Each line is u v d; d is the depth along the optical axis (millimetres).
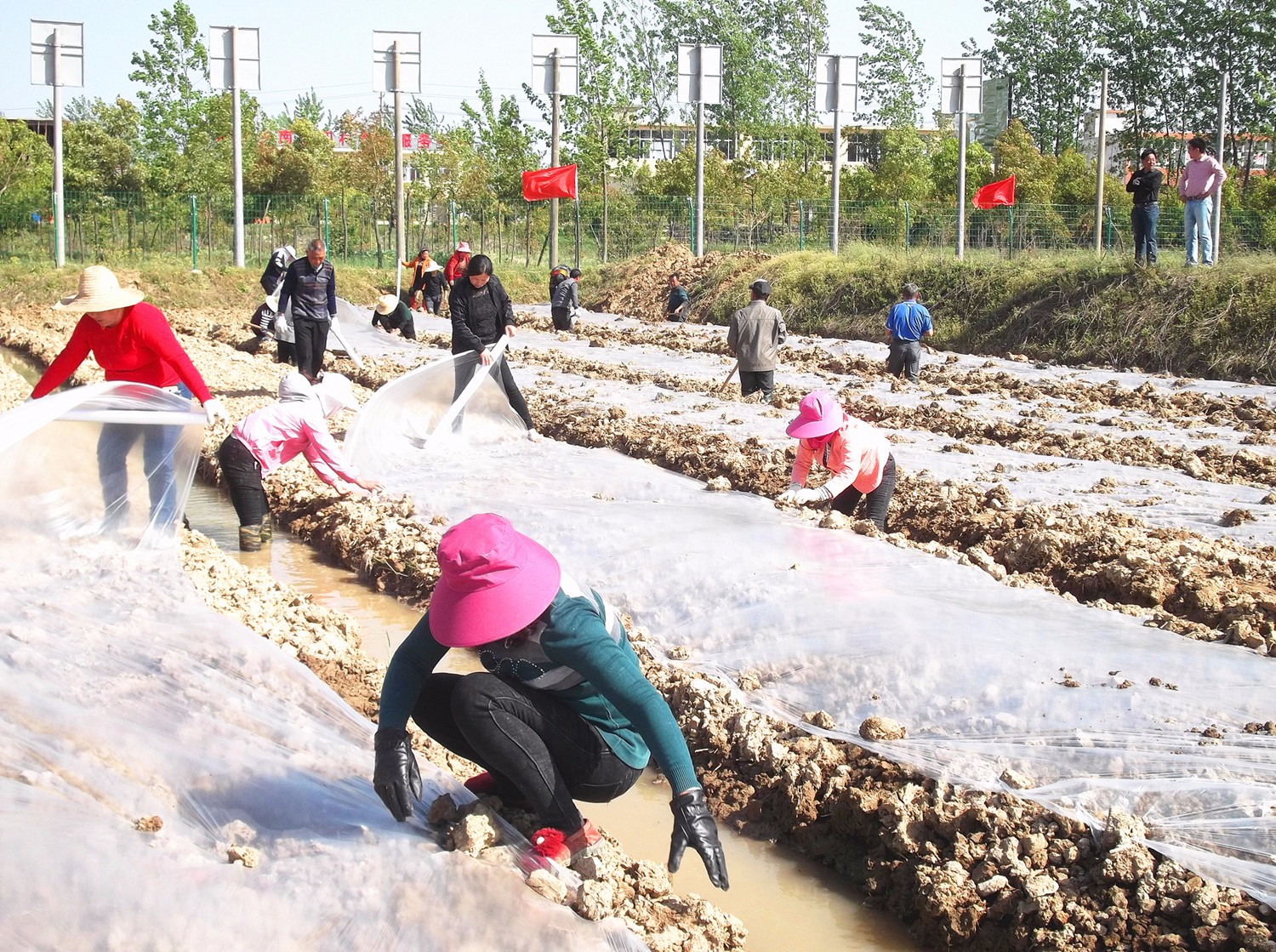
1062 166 44062
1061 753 4625
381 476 9695
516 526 8000
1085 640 5477
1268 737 4484
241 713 4324
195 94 39750
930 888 4348
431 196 43281
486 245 39688
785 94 68375
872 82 69875
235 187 30047
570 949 3256
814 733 5230
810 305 24516
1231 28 52406
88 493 6117
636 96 47156
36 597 5332
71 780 3689
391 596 7984
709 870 3340
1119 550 7262
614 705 3564
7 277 25922
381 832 3664
